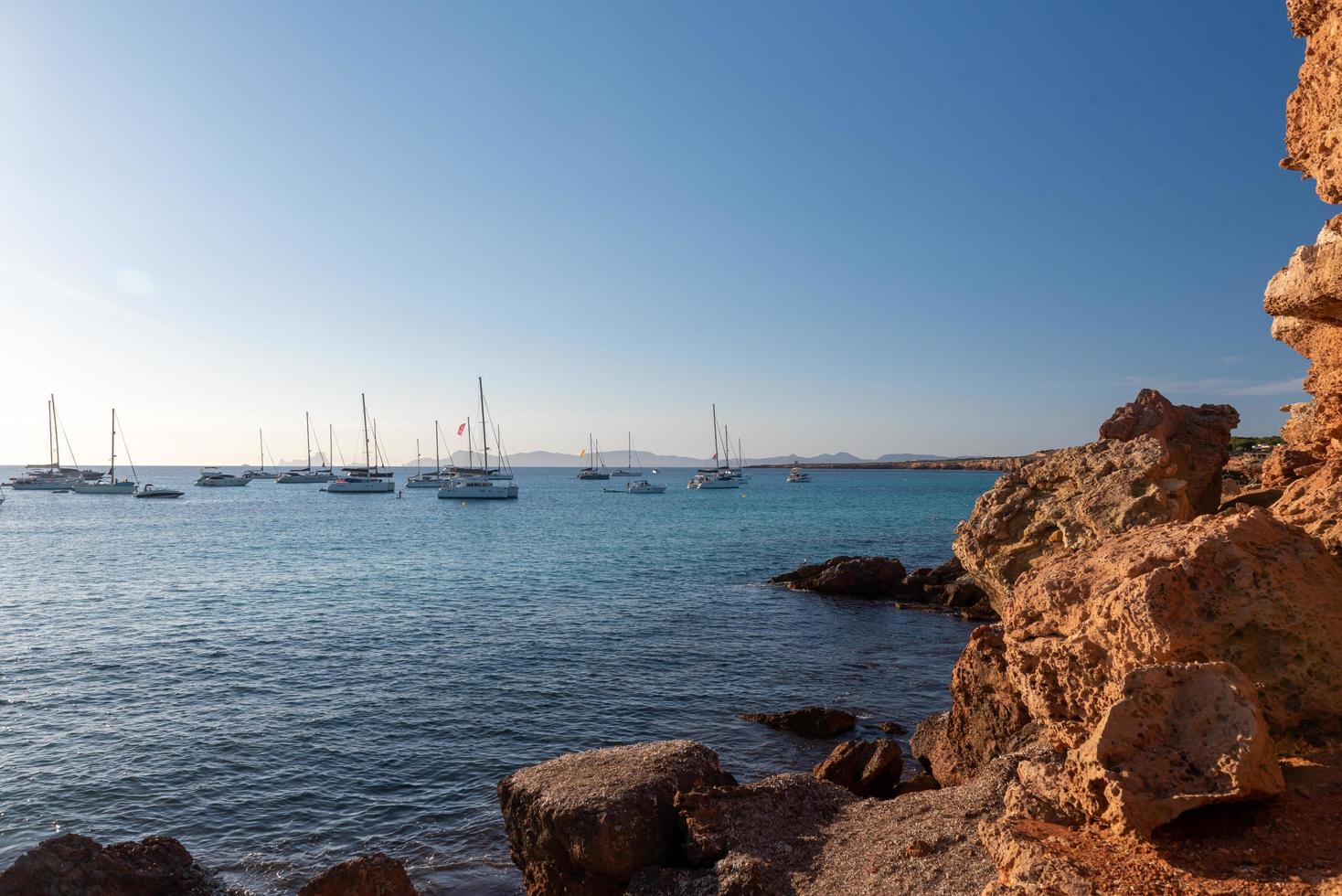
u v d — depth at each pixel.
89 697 22.98
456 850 14.16
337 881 10.91
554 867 10.66
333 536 80.50
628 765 11.56
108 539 76.56
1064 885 5.52
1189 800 5.73
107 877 10.80
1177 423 17.22
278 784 16.81
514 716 21.28
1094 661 7.81
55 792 16.31
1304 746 6.89
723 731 20.12
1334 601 7.51
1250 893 5.11
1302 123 10.18
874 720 21.20
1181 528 8.80
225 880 13.09
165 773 17.34
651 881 9.69
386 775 17.34
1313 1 9.63
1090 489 15.23
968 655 14.38
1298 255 9.28
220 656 28.12
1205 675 6.37
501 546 69.50
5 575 50.81
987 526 16.64
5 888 10.12
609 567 54.25
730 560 58.41
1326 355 12.42
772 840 9.91
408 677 25.20
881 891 8.32
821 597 41.62
